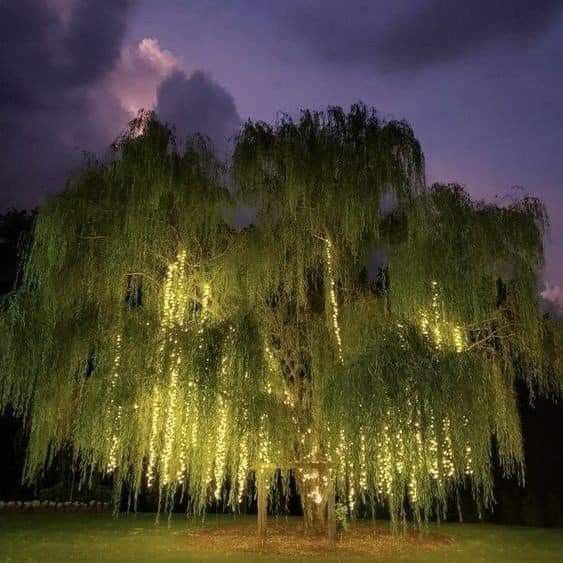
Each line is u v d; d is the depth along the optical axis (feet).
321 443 30.53
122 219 29.55
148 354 26.86
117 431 26.96
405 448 24.81
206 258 31.78
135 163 29.58
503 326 30.27
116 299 29.68
